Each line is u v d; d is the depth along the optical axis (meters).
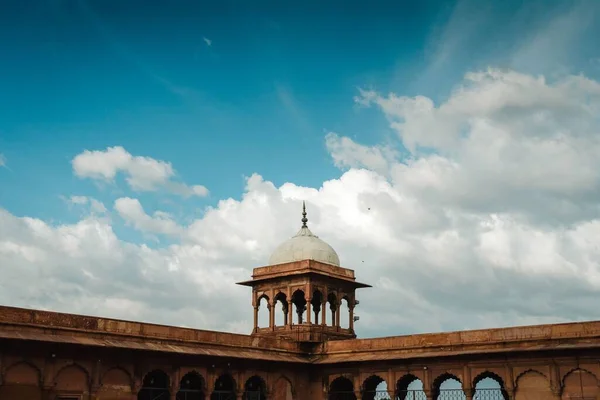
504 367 20.66
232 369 22.22
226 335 22.42
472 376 21.23
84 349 18.34
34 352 17.41
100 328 19.03
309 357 25.19
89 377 18.48
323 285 26.50
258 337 23.52
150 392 20.77
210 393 21.41
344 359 23.97
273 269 26.84
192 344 21.23
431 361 22.11
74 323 18.47
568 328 19.91
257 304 27.08
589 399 19.00
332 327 26.45
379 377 23.52
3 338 16.45
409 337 23.06
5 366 16.77
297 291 26.86
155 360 20.11
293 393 24.12
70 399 18.00
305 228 29.06
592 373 19.05
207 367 21.50
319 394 24.45
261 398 24.80
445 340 22.19
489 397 20.89
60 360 17.94
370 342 23.86
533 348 19.92
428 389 21.97
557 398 19.48
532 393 20.05
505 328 21.11
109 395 18.84
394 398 22.61
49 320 17.95
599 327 19.39
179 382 20.61
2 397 16.59
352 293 27.84
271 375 23.42
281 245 28.30
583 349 19.12
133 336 19.73
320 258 27.44
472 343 21.58
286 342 24.56
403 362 22.69
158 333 20.41
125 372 19.42
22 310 17.48
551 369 19.75
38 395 17.36
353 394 25.41
